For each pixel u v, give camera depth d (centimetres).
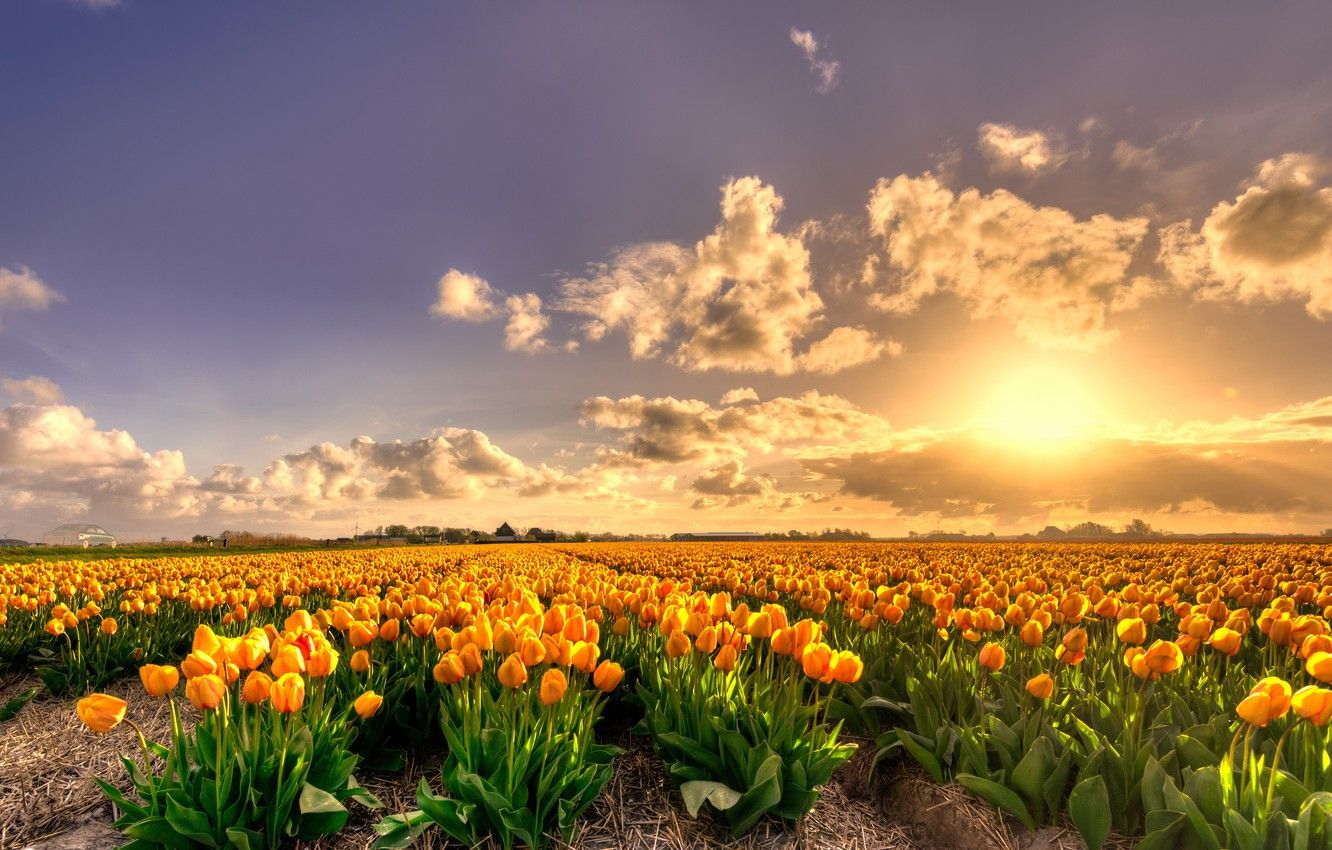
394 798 513
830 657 477
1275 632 547
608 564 2317
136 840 403
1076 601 660
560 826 427
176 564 1848
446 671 449
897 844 459
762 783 433
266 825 412
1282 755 415
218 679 397
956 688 552
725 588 1020
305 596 1154
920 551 2927
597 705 514
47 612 976
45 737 650
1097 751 410
